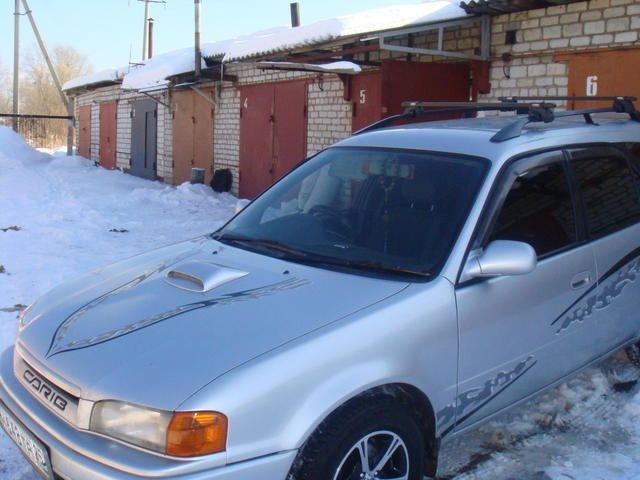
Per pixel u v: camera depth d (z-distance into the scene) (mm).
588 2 7676
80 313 3191
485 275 3213
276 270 3355
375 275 3236
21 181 15312
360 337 2812
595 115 5176
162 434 2488
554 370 3809
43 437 2723
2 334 5422
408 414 2986
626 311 4305
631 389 4656
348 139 4352
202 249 3814
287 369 2625
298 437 2602
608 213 4121
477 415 3400
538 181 3736
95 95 24344
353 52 8516
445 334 3102
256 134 13953
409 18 8039
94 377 2682
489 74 8828
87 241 9453
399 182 3717
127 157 21297
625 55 7367
